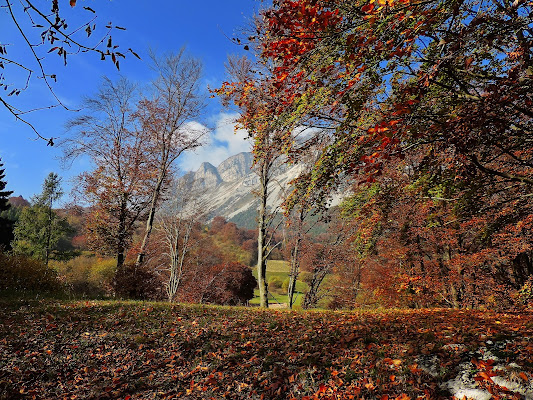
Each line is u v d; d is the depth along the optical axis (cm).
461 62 414
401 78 528
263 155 708
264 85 602
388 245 1717
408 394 420
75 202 2070
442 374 446
